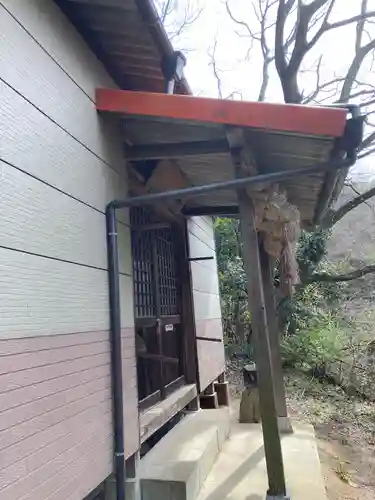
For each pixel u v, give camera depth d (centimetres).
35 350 182
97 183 263
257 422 521
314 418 659
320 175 310
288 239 311
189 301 502
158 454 335
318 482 341
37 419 179
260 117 246
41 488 177
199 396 539
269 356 271
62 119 225
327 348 841
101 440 238
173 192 271
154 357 391
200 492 318
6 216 170
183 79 325
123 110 269
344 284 1058
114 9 241
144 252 400
